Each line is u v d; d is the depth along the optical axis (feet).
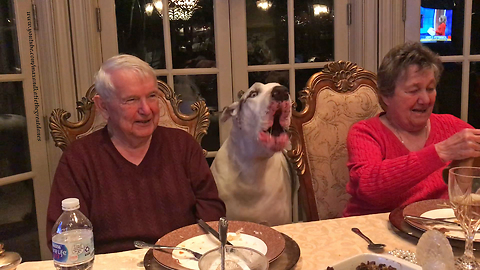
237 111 4.82
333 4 7.95
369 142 4.66
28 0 6.61
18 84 6.71
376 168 4.17
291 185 5.56
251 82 7.82
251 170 4.95
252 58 7.77
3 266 2.57
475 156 3.71
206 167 4.64
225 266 2.29
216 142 7.86
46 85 6.88
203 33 7.54
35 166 6.93
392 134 4.75
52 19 6.69
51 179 7.12
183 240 3.12
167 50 7.36
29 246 7.04
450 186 2.70
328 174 5.37
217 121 7.76
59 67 6.82
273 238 3.04
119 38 7.22
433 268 2.22
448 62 7.60
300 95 5.42
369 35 7.79
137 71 4.10
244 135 4.79
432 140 4.79
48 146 7.05
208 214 4.40
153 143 4.38
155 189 4.23
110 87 4.01
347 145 4.92
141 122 4.12
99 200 4.10
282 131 4.61
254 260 2.33
